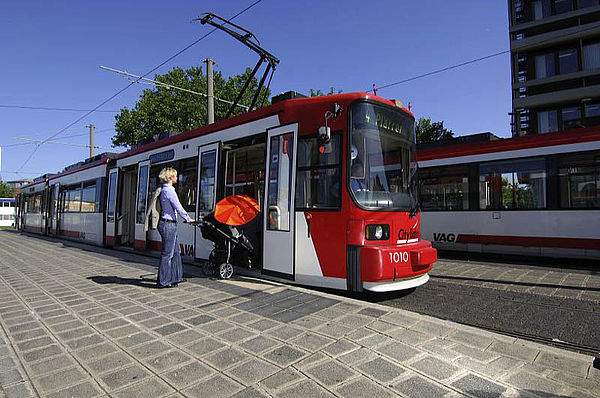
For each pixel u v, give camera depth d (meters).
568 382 2.76
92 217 14.03
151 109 26.69
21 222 26.28
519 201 9.80
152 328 4.04
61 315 4.60
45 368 3.11
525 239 9.63
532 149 9.68
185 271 7.40
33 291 6.00
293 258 5.95
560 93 27.27
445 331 3.77
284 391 2.66
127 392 2.70
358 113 5.68
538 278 7.23
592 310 5.04
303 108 6.14
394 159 6.05
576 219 8.90
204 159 8.15
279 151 6.40
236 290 5.66
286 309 4.61
